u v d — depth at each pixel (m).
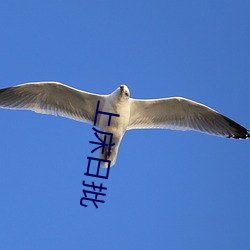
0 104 13.40
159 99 13.09
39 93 13.27
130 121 13.46
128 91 12.19
